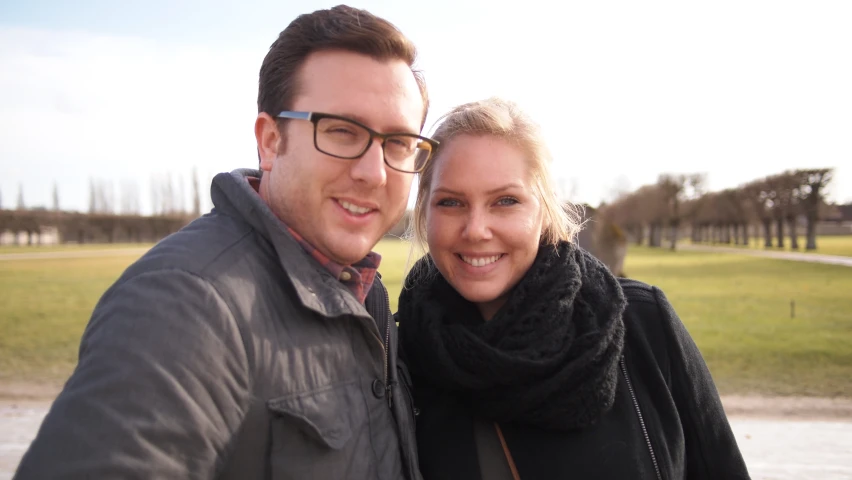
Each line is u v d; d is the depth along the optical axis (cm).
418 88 61
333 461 52
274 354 51
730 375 296
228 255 52
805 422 225
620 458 65
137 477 41
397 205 60
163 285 47
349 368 57
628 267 1152
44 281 816
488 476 68
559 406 64
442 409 72
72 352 347
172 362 44
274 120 59
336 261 60
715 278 877
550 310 67
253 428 49
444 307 74
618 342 67
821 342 371
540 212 72
